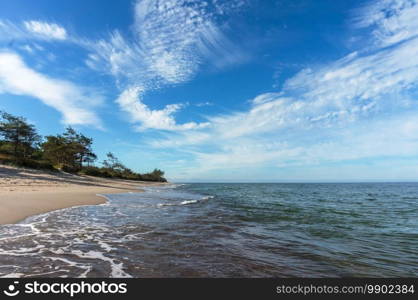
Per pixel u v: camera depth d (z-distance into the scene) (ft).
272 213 48.93
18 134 172.55
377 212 53.57
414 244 26.00
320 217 44.47
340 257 21.17
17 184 72.38
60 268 16.57
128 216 38.65
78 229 27.96
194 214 44.11
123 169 338.34
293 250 22.80
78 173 187.11
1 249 19.76
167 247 22.18
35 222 30.32
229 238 26.55
